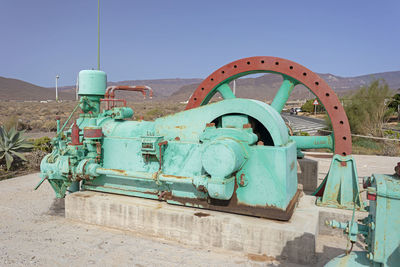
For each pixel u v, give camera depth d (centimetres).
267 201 475
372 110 1870
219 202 505
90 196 592
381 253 277
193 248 477
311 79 621
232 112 509
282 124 519
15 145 1150
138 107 6050
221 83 718
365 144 1684
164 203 551
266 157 472
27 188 830
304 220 478
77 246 479
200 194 518
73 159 576
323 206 572
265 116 484
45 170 589
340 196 571
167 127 567
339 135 594
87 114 663
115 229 549
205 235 480
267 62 662
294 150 538
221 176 444
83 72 660
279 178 466
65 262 428
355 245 501
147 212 521
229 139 460
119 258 440
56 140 606
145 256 447
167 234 508
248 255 450
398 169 292
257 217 485
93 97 672
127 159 584
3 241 496
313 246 423
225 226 467
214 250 468
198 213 501
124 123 636
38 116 3681
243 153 466
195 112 544
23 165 1137
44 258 439
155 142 522
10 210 654
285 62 645
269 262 431
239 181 488
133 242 495
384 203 275
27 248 471
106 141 603
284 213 465
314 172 832
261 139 584
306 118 4069
